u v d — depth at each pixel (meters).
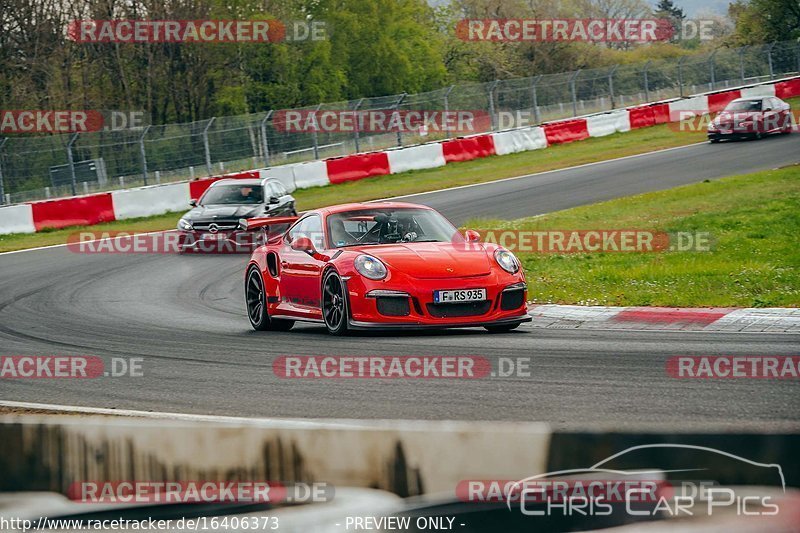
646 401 15.03
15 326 31.14
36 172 76.94
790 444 7.46
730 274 32.06
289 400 16.78
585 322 27.27
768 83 120.62
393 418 14.78
